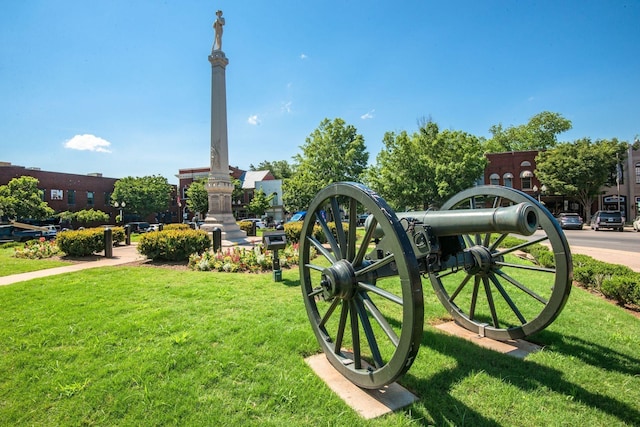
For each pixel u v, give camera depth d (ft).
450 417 7.36
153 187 134.41
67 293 17.13
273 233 20.30
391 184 80.74
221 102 47.42
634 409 7.69
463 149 79.92
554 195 104.32
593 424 7.21
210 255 25.46
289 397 8.01
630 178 99.55
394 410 7.57
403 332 6.71
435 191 78.28
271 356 10.07
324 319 9.80
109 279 20.68
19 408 7.85
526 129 152.25
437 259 9.87
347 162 101.81
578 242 49.52
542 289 17.89
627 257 33.01
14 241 57.57
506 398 8.03
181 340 10.90
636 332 12.11
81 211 111.96
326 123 104.58
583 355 10.22
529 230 7.50
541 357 10.06
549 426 7.11
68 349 10.64
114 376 8.95
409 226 9.45
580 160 90.38
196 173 153.69
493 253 11.88
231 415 7.48
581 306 15.01
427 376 9.00
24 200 92.07
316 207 9.89
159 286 18.54
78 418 7.50
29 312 14.08
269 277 21.31
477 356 10.12
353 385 8.55
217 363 9.57
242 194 144.15
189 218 151.74
